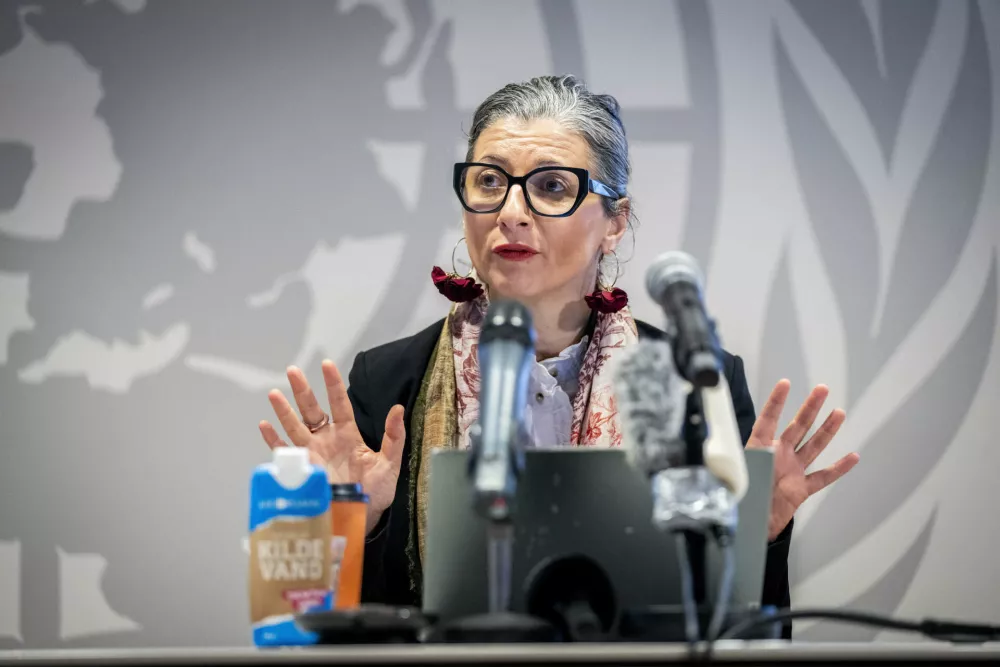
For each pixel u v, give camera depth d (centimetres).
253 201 1059
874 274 1028
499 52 1062
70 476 1033
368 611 378
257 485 446
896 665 314
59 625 1012
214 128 1070
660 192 1040
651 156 1043
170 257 1056
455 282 733
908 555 999
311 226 1054
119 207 1063
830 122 1045
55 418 1040
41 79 1079
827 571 998
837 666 314
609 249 739
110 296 1053
